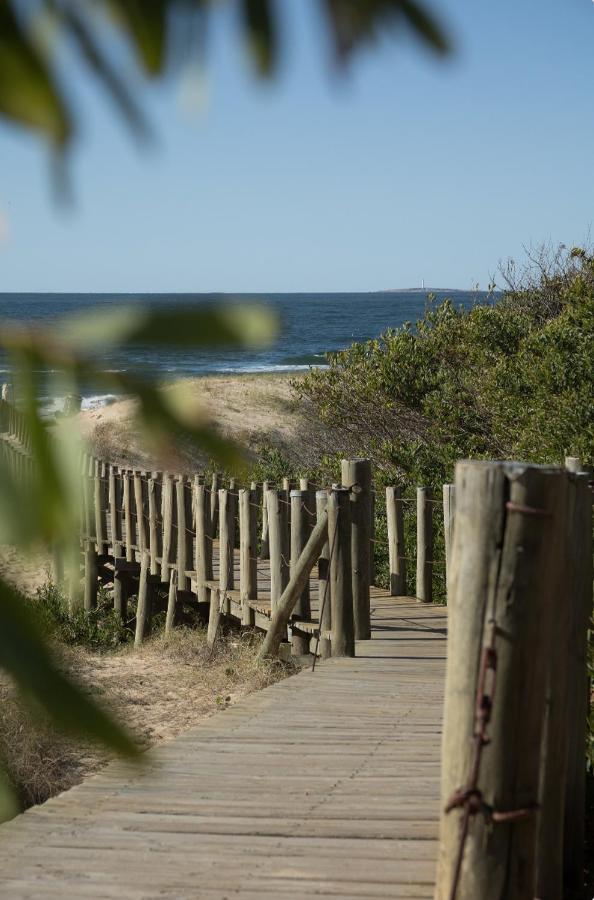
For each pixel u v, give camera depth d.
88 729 0.70
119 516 19.70
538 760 4.14
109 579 21.36
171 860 5.72
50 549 0.71
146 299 0.73
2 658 0.69
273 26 0.57
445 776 4.17
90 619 18.56
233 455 0.73
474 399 20.81
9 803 0.89
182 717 12.09
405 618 13.34
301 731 8.30
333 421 24.03
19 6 0.59
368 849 5.83
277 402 35.75
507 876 4.07
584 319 17.61
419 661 10.86
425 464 19.59
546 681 4.11
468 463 4.09
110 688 13.30
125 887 5.38
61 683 0.70
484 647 4.02
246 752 7.75
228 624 16.05
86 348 0.66
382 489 19.45
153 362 0.68
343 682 9.97
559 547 4.08
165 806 6.57
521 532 3.97
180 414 0.72
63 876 5.53
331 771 7.26
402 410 23.02
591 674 7.32
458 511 4.10
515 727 4.04
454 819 4.13
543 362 17.28
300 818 6.33
